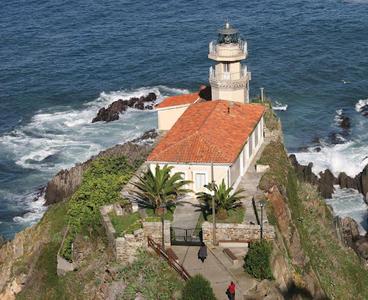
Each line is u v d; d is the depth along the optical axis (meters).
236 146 62.28
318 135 98.38
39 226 69.12
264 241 49.88
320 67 123.19
